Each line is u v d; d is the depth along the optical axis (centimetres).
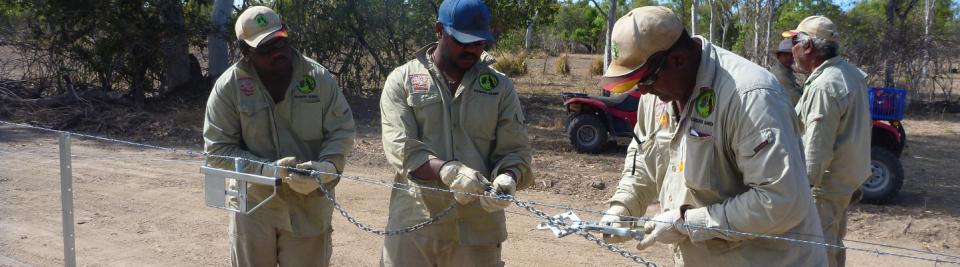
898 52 1819
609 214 306
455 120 361
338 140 396
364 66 1738
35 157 980
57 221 683
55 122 1302
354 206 749
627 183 322
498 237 377
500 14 1738
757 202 241
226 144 390
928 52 1805
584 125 1098
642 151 315
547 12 1833
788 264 265
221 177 376
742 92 243
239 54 1652
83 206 734
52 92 1553
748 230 248
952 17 4206
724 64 254
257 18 370
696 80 256
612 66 261
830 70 413
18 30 1545
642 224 318
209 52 1633
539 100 1908
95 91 1507
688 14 3256
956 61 1842
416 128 363
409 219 373
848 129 411
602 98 1110
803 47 425
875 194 776
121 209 725
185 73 1614
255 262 397
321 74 396
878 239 663
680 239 270
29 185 819
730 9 2734
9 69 1589
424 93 358
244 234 392
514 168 365
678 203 282
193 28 1539
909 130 1487
